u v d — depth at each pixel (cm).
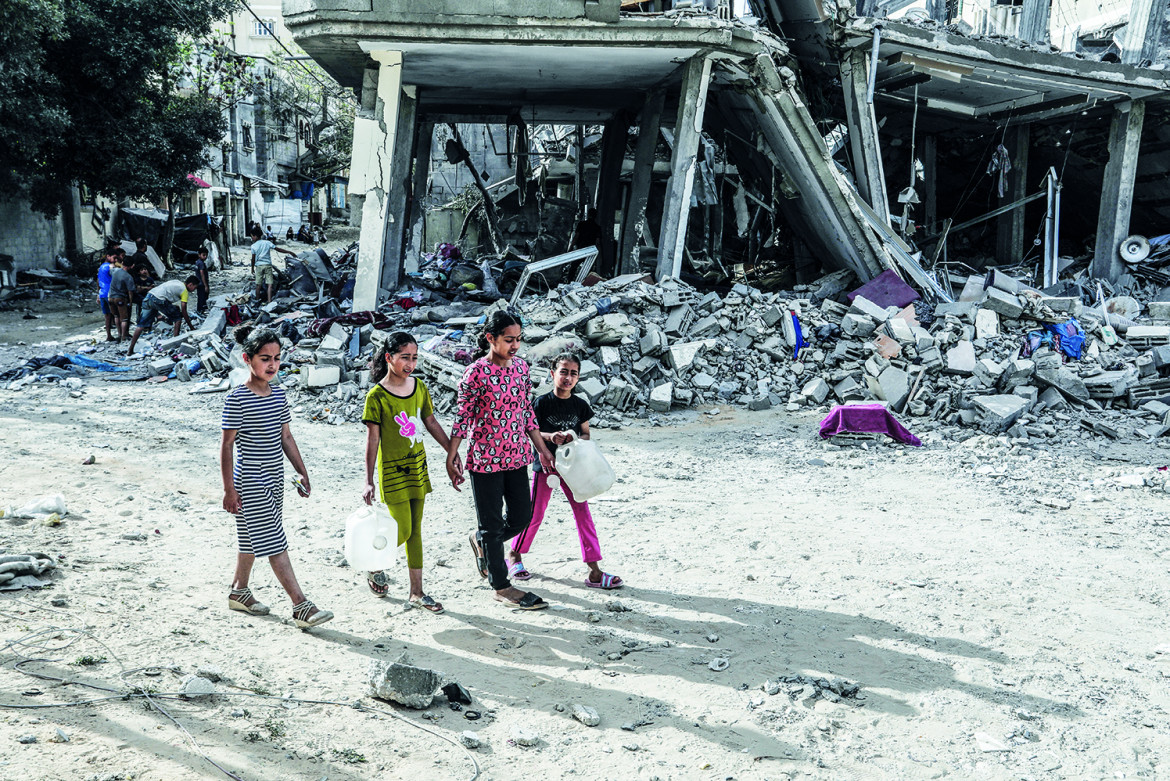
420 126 2053
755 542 627
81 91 2194
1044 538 646
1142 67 1547
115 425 962
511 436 492
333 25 1230
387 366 481
